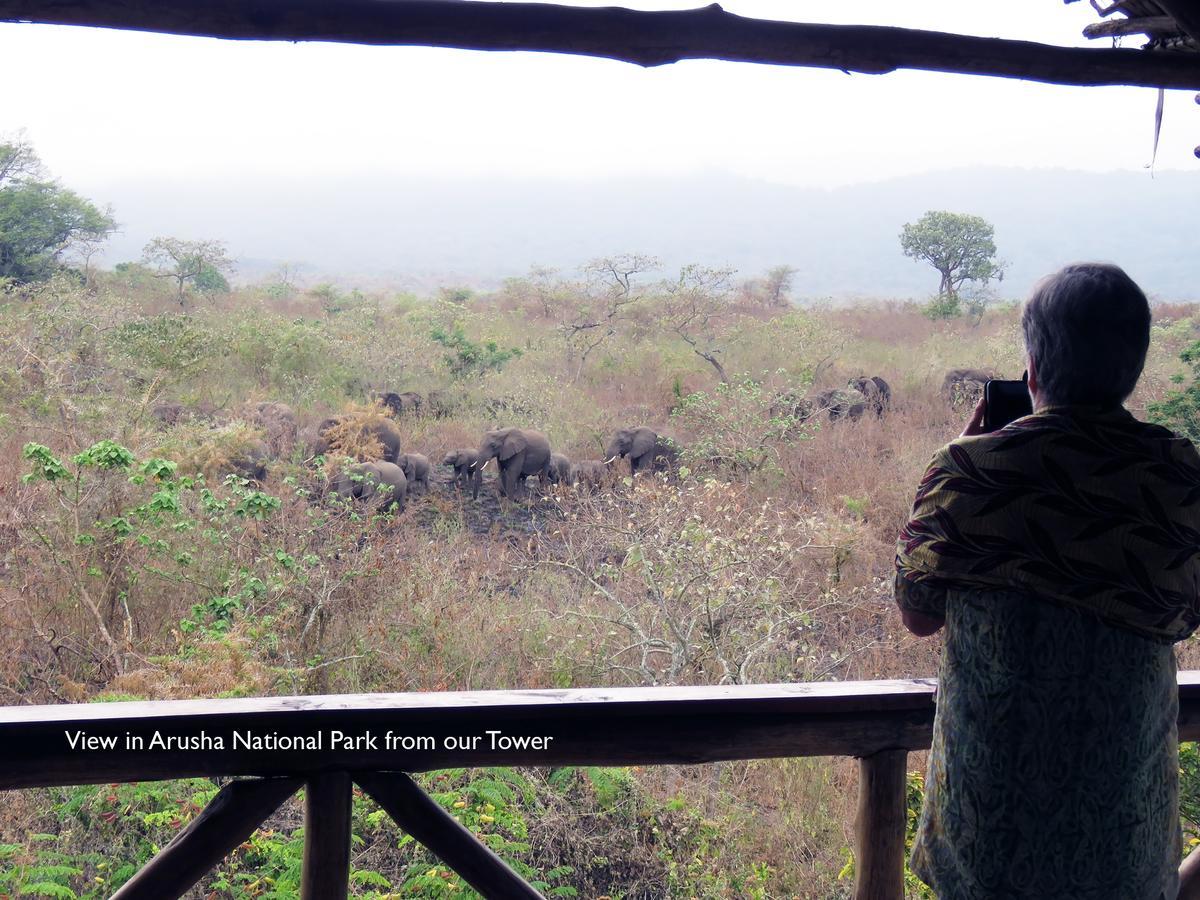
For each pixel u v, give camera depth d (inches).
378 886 168.7
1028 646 63.9
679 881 189.8
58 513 311.4
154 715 80.6
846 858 195.3
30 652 277.0
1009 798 64.6
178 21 79.4
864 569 358.3
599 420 676.7
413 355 785.6
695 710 86.5
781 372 745.0
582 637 288.2
